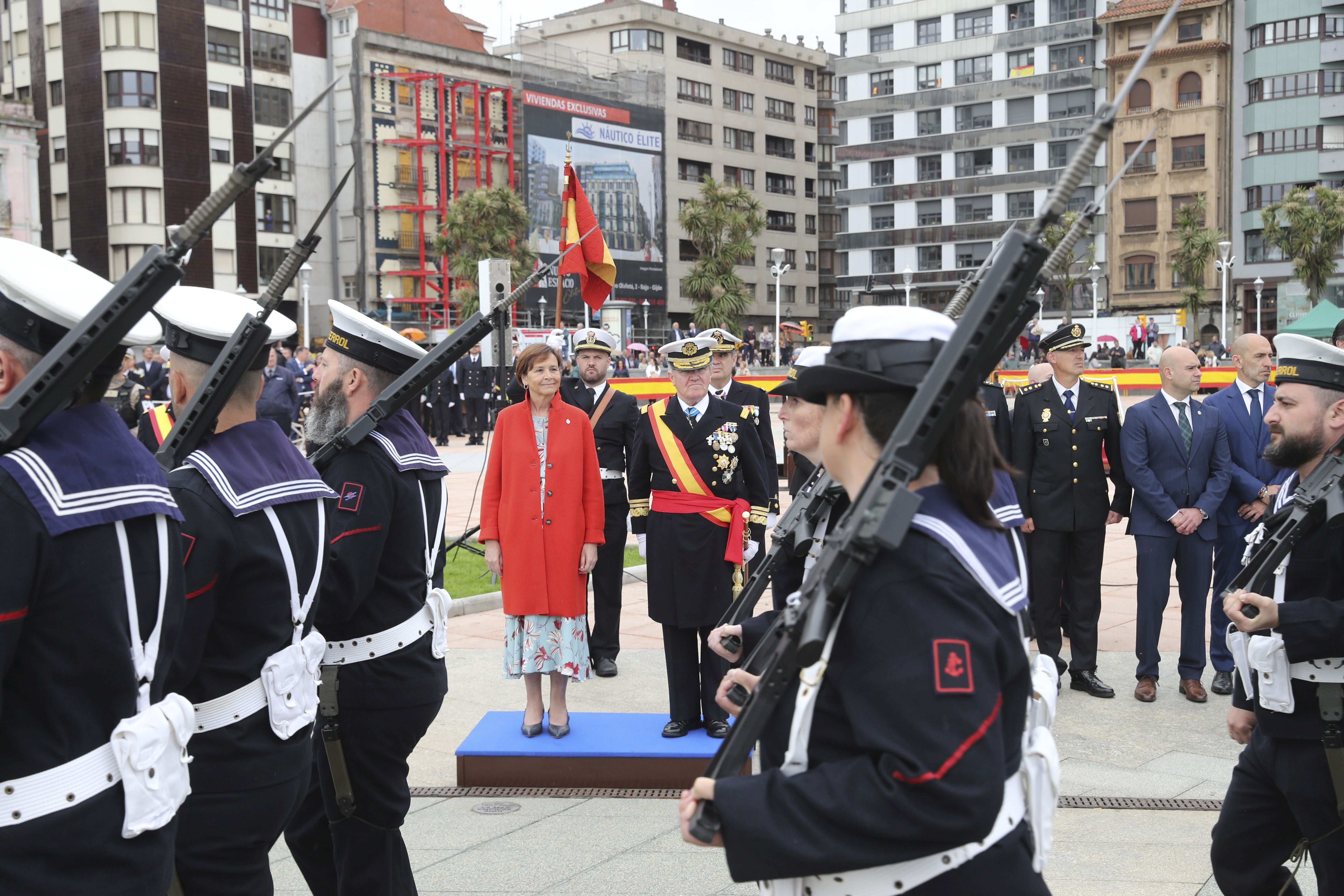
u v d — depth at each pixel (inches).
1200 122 2062.0
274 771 99.7
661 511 211.0
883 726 63.6
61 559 73.9
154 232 1831.9
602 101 2309.3
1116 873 156.7
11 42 1894.7
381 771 125.0
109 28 1792.6
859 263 2516.0
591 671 276.5
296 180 2001.7
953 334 66.9
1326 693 106.1
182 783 81.8
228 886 98.3
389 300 2031.3
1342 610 104.3
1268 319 2049.7
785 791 65.3
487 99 2160.4
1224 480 246.2
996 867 68.2
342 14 2014.0
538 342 213.9
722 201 2197.3
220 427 102.7
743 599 111.9
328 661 123.2
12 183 1603.1
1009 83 2315.5
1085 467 253.4
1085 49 2237.9
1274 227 1930.4
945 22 2381.9
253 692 98.9
